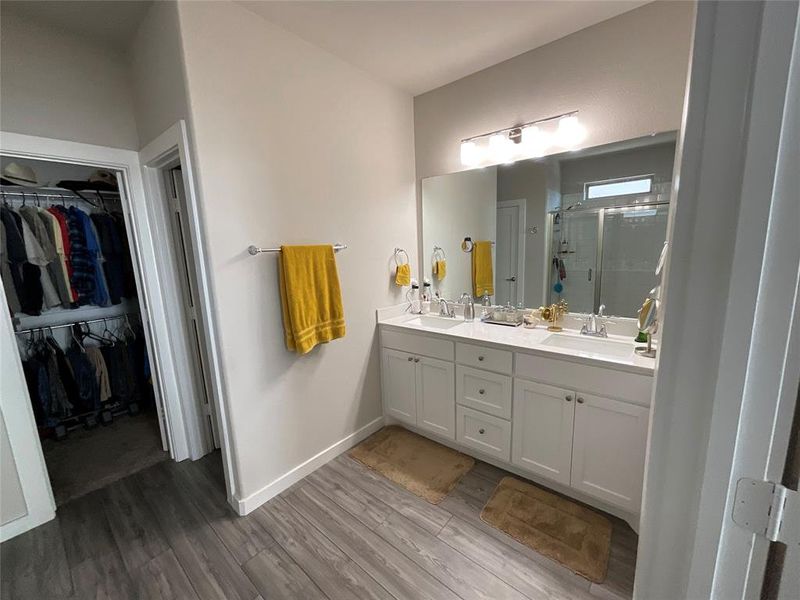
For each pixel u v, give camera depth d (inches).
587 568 58.0
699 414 21.1
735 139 18.1
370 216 95.2
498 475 82.4
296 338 75.2
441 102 99.8
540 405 72.9
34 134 66.1
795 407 18.7
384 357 101.3
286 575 58.6
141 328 122.8
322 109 81.0
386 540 65.0
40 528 69.7
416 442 97.3
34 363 98.6
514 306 94.8
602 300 81.0
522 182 88.6
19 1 59.9
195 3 58.9
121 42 73.2
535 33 76.0
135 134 78.2
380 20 69.9
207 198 62.9
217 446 97.0
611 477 65.6
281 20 69.4
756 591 20.9
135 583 57.9
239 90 65.9
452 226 103.3
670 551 23.8
